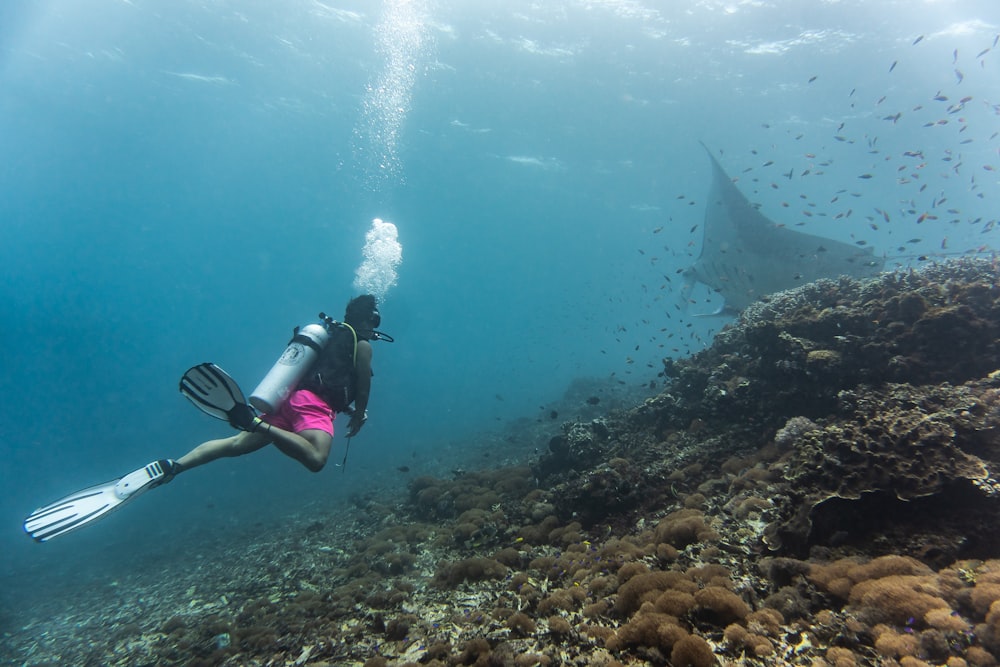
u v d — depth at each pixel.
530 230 61.00
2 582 10.84
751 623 2.57
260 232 87.62
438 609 4.25
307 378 3.53
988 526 2.78
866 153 28.41
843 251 10.80
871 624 2.29
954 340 4.80
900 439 3.39
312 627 4.48
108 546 12.93
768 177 34.38
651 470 6.09
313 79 25.59
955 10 14.98
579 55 19.77
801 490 3.59
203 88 28.14
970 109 21.94
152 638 5.85
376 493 13.19
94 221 79.19
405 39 20.47
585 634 3.00
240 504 15.81
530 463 10.04
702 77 20.19
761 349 6.53
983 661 1.84
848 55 17.84
